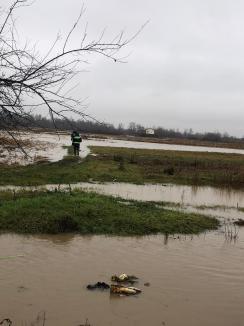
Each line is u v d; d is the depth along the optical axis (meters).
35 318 7.73
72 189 20.83
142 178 28.83
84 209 14.88
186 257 11.73
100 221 14.29
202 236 14.19
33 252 11.34
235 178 30.50
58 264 10.55
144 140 126.75
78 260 10.95
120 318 7.95
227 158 55.56
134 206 17.02
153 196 21.88
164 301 8.79
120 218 14.61
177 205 19.59
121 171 31.00
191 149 83.44
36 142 60.56
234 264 11.36
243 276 10.50
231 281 10.12
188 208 19.16
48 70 4.33
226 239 13.97
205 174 32.91
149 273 10.32
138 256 11.59
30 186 21.89
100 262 10.90
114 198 18.73
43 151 48.03
